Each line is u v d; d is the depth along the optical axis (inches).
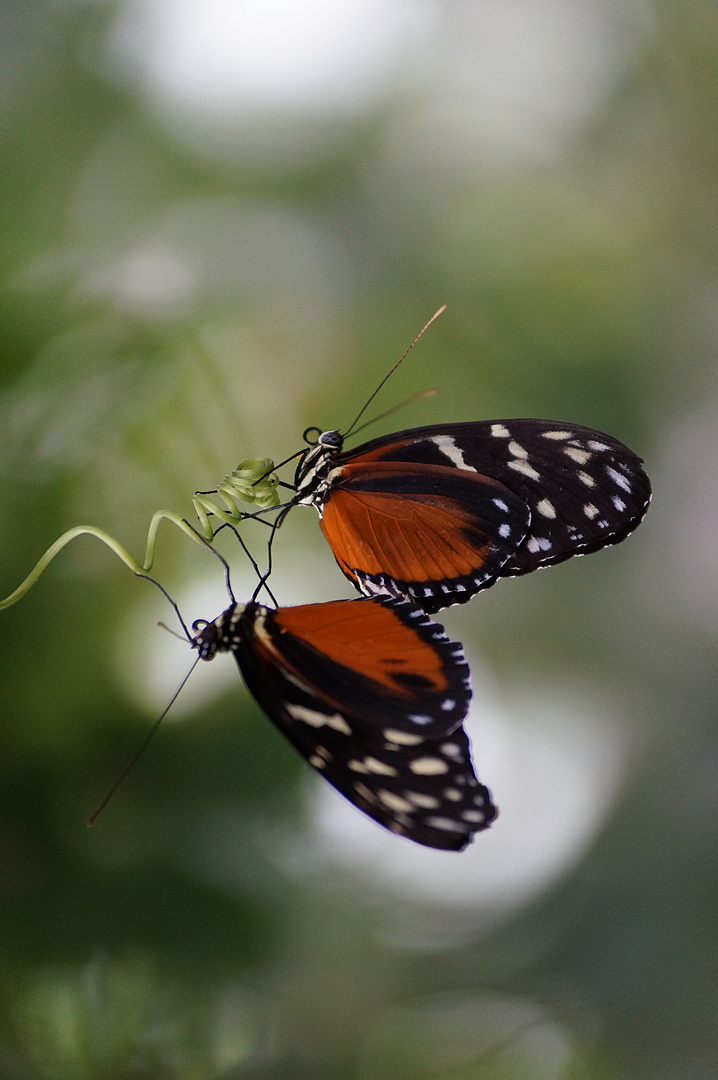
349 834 44.1
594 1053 45.9
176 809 43.7
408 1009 45.3
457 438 43.3
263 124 45.3
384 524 43.4
